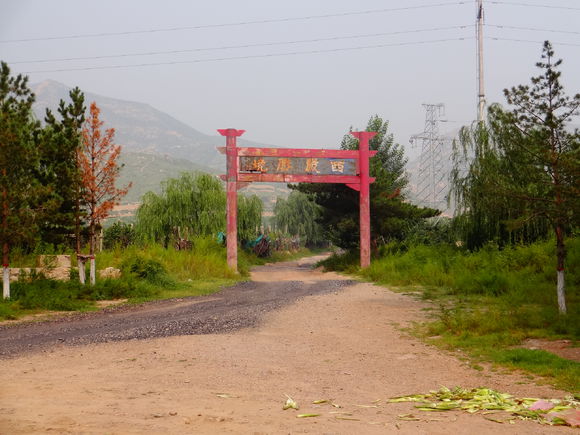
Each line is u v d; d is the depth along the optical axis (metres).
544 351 9.05
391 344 10.64
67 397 6.11
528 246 23.41
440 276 22.23
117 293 18.64
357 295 19.39
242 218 51.22
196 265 28.25
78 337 11.10
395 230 35.94
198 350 9.77
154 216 41.69
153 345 10.23
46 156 18.47
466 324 11.80
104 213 19.30
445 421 5.23
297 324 13.12
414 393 6.95
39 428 4.54
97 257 23.61
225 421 5.01
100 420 4.90
